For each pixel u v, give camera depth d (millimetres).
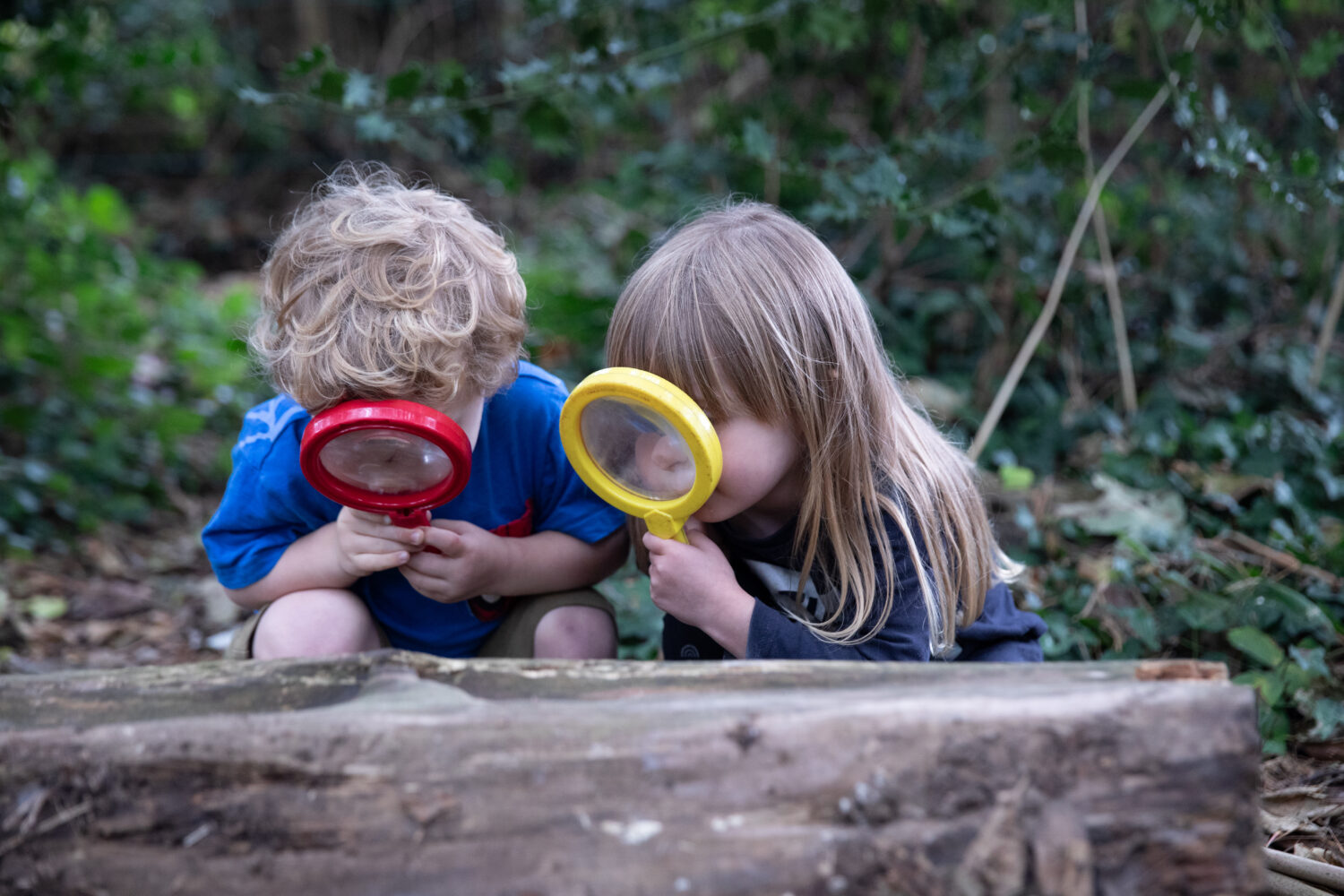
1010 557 2553
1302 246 3904
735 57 4230
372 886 1012
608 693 1131
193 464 4172
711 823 1011
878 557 1596
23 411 3752
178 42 6180
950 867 1005
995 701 1041
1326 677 2029
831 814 1014
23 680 1173
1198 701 1034
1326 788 1793
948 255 3818
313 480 1485
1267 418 3123
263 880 1021
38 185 4277
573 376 3748
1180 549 2445
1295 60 3861
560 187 4906
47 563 3332
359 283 1439
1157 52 2863
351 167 1849
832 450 1567
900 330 3660
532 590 1796
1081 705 1032
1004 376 3510
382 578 1801
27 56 3834
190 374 4523
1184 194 3980
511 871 1006
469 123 2836
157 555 3490
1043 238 3449
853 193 2795
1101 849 1012
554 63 2916
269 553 1707
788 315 1521
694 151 3590
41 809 1047
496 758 1027
